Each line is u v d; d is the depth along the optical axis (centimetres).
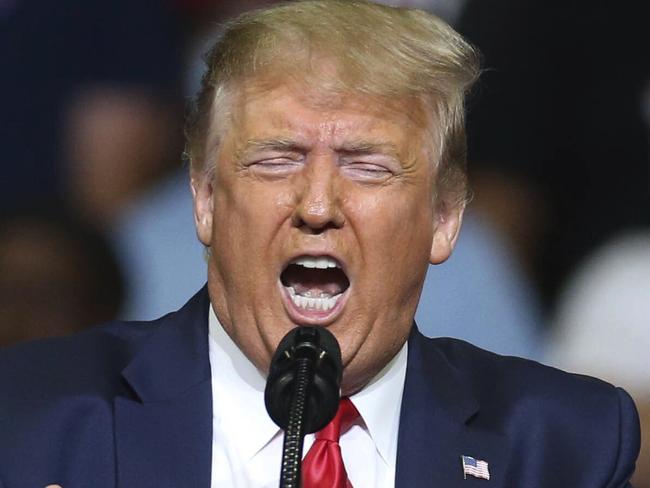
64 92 876
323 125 534
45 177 866
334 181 537
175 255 856
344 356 550
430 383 593
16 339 830
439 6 903
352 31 539
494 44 904
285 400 475
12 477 553
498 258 874
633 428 609
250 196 540
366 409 575
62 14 877
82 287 840
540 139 902
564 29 906
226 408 574
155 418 565
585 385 616
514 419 597
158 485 554
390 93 539
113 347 596
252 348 554
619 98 905
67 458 559
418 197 550
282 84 538
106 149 870
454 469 574
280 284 544
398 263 548
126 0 882
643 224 892
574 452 596
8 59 873
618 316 868
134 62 880
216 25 877
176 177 870
